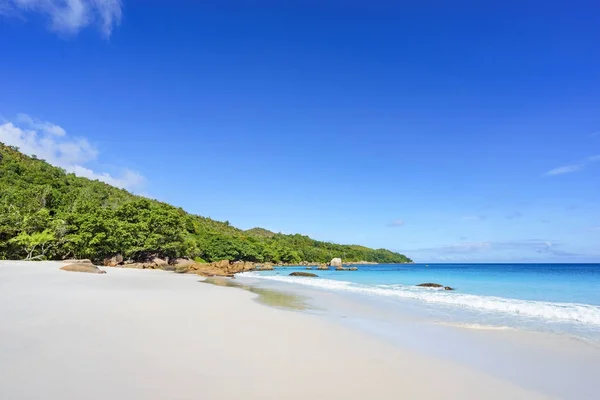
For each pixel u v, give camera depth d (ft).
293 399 18.61
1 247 160.66
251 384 20.40
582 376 25.13
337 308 57.62
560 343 34.65
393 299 71.20
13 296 50.01
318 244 640.58
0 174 286.05
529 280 134.10
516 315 51.49
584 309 54.90
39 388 18.07
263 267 289.74
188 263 214.90
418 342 34.47
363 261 647.56
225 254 309.42
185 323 36.55
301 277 171.01
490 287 100.63
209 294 66.95
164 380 20.15
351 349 30.12
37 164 371.56
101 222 188.55
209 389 19.22
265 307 53.11
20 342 26.21
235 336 32.01
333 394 19.67
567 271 240.94
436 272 239.30
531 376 24.97
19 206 192.65
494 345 33.78
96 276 98.07
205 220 517.96
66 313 38.24
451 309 57.26
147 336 30.01
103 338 28.48
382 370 24.68
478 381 23.52
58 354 23.76
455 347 32.81
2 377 19.35
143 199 235.40
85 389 18.24
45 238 163.73
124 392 18.13
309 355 27.27
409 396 20.13
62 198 251.19
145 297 56.80
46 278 81.20
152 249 207.82
